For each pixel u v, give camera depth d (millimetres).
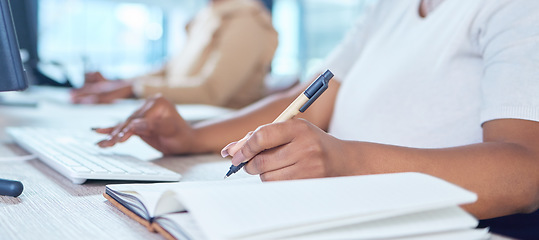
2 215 525
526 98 613
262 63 2668
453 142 845
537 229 520
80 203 586
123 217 533
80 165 720
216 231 348
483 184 551
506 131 618
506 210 564
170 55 5992
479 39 794
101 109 1841
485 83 688
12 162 856
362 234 392
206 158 949
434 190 443
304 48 7195
